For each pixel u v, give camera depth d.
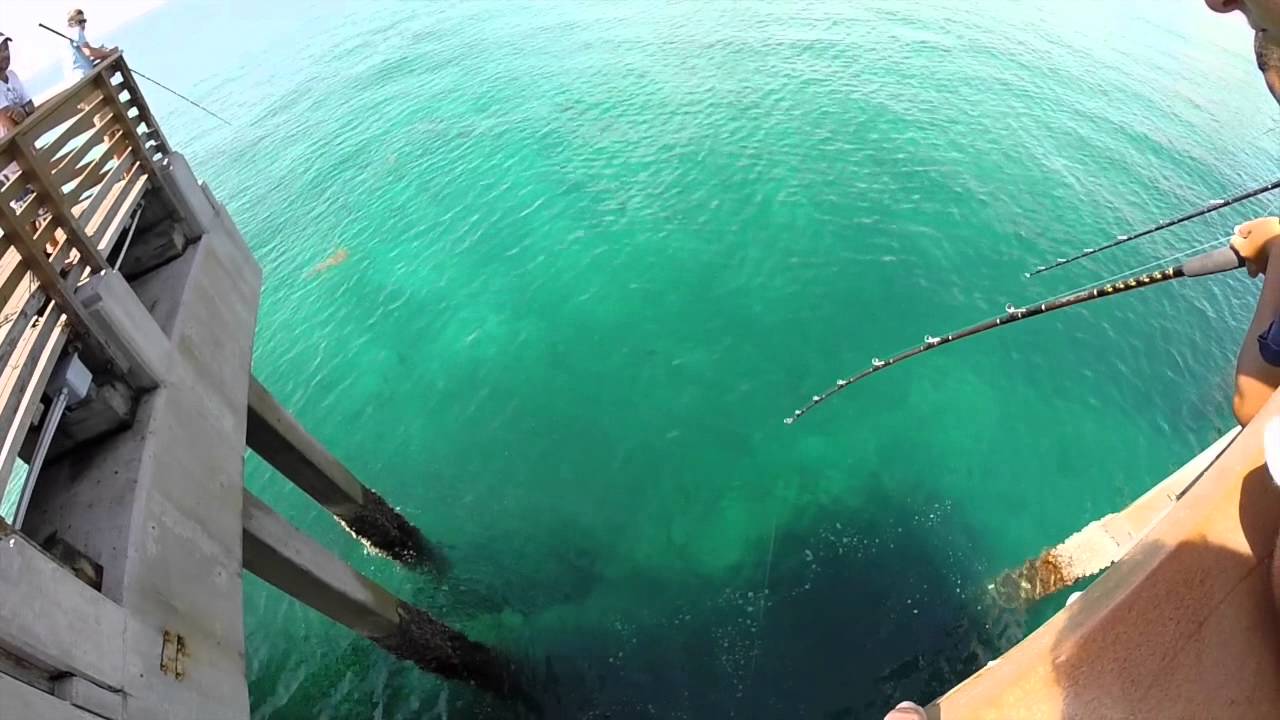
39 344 6.02
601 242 19.05
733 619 11.50
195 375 7.95
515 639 11.82
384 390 16.28
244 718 6.75
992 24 26.48
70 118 7.00
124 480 6.42
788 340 15.89
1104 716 2.29
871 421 14.08
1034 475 12.78
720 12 30.73
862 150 20.58
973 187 18.72
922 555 11.96
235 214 22.84
